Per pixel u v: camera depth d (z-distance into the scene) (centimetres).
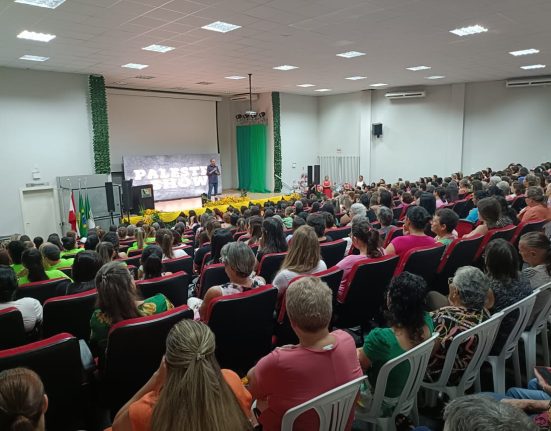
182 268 388
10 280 259
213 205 1207
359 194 879
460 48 876
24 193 979
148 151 1505
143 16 632
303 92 1617
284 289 271
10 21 635
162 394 110
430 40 805
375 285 300
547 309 247
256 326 239
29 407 103
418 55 941
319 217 404
